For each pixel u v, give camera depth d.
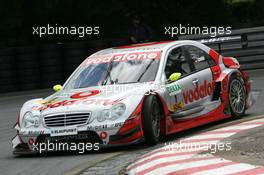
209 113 33.03
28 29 87.50
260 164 21.67
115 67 31.98
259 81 54.19
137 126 28.42
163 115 29.92
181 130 31.08
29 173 25.27
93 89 30.69
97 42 70.88
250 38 65.94
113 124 28.14
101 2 90.44
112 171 23.81
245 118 34.97
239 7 130.12
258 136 27.67
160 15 100.31
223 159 23.12
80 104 28.94
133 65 31.72
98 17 91.69
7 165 27.70
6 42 85.25
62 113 28.84
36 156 29.72
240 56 66.25
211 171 21.20
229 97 34.47
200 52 34.31
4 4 84.44
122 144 28.17
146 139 28.92
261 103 41.22
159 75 30.69
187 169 21.88
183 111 31.27
